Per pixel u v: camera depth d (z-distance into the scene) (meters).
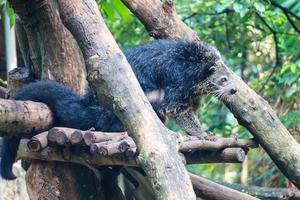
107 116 9.09
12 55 13.70
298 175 9.89
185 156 9.09
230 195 10.86
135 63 10.15
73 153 8.63
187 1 17.16
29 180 9.43
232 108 10.36
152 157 6.37
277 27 15.95
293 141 10.03
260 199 11.55
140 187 10.87
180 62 10.41
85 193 9.51
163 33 11.00
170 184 6.18
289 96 14.86
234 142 9.44
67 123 9.01
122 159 8.13
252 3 13.51
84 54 7.55
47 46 9.70
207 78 10.49
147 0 10.95
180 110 10.49
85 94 9.45
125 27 17.09
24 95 9.05
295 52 15.85
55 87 9.17
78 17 7.69
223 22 16.72
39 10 9.51
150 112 6.85
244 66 18.36
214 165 18.45
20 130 8.23
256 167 16.80
